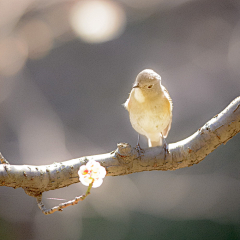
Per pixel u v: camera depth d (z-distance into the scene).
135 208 12.93
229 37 16.53
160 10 16.73
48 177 4.11
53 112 15.38
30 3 13.89
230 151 13.71
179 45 16.61
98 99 15.96
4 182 3.97
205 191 13.13
